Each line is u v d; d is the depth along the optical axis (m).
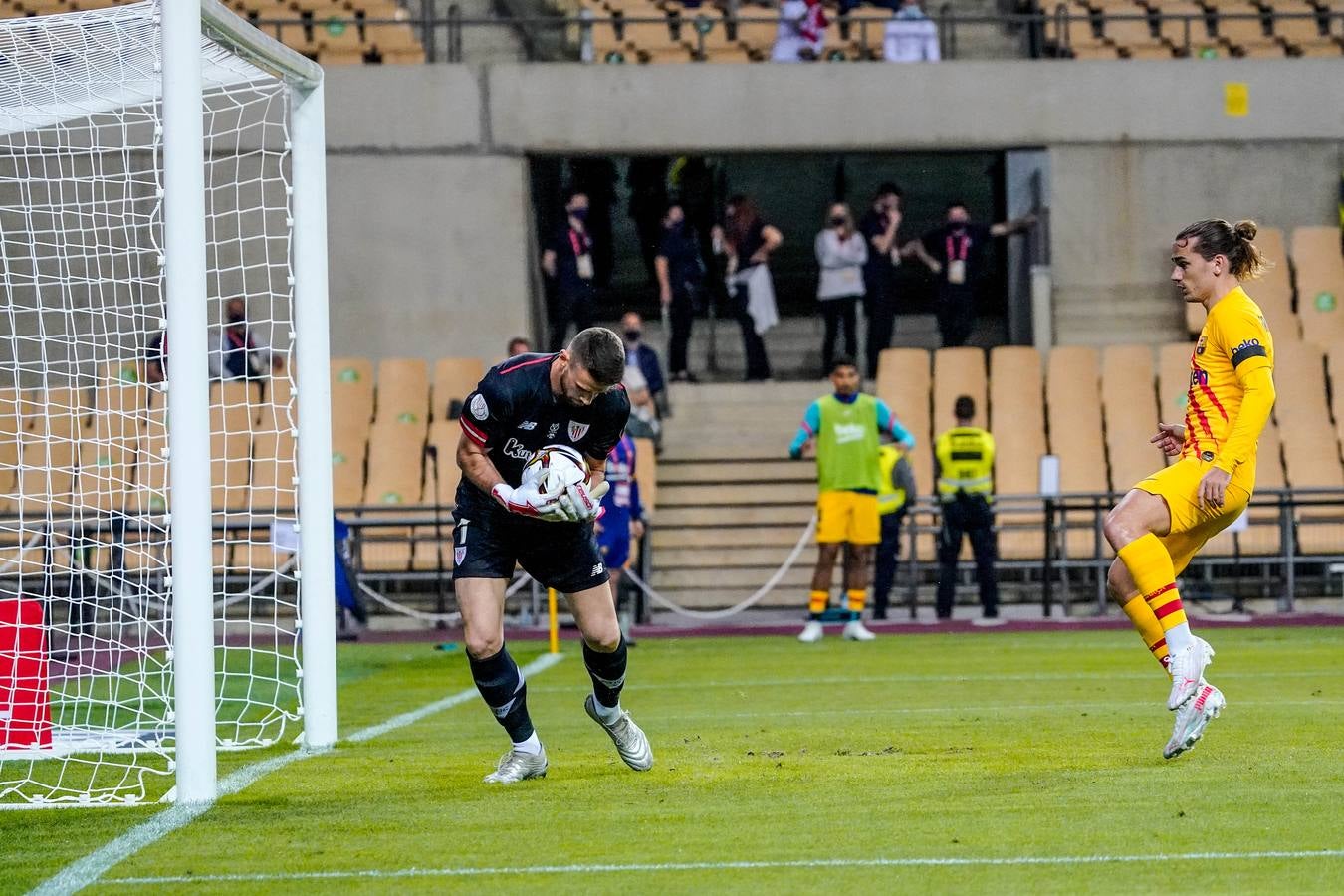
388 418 62.25
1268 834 15.97
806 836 16.28
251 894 14.19
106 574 31.75
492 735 26.12
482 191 67.81
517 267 67.69
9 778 22.61
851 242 67.62
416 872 14.91
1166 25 74.56
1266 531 59.38
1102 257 68.75
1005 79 68.44
